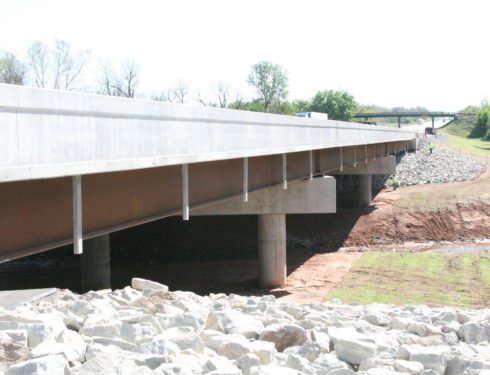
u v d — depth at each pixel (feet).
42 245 36.42
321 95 483.92
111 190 43.96
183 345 25.88
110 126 37.99
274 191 93.76
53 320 27.78
